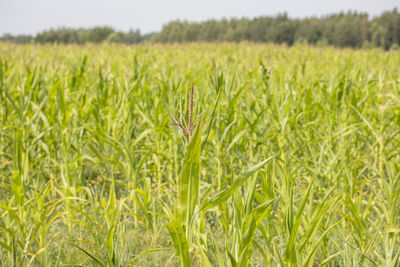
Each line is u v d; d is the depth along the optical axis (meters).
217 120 4.58
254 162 5.41
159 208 4.91
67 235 4.27
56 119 5.98
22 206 3.69
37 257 3.69
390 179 3.78
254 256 3.94
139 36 67.62
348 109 6.27
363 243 3.57
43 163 5.84
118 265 3.17
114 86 7.01
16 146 3.92
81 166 4.84
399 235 3.78
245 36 70.88
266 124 5.89
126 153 4.86
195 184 2.58
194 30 66.06
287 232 2.68
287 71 12.23
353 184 3.97
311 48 23.86
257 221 2.62
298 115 6.00
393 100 6.41
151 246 4.20
